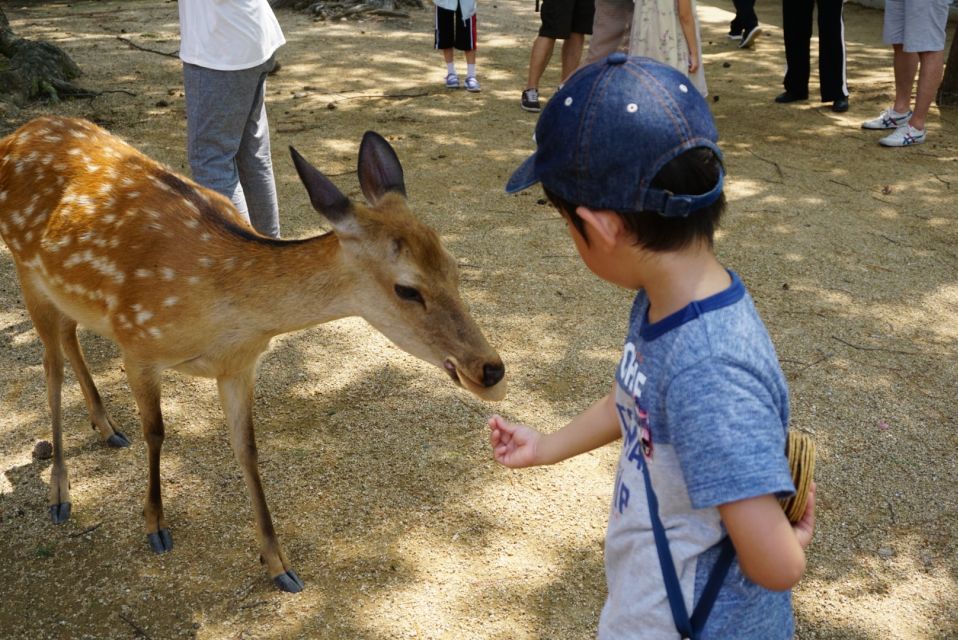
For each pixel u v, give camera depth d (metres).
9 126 7.38
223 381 2.94
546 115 1.47
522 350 4.27
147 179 3.15
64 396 3.94
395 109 8.12
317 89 8.76
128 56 10.05
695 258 1.45
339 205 2.54
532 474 3.46
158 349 2.90
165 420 3.79
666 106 1.37
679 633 1.54
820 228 5.62
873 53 10.80
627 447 1.62
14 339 4.34
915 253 5.29
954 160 6.94
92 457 3.55
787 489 1.32
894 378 4.04
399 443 3.63
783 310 4.61
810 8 8.27
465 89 8.91
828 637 2.74
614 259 1.48
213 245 2.84
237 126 4.25
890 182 6.45
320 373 4.11
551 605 2.86
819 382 4.00
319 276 2.68
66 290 3.10
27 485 3.39
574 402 3.89
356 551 3.08
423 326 2.58
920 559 3.04
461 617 2.81
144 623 2.78
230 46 4.06
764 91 9.07
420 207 5.85
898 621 2.79
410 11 13.18
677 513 1.51
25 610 2.82
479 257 5.18
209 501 3.32
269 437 3.67
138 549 3.09
